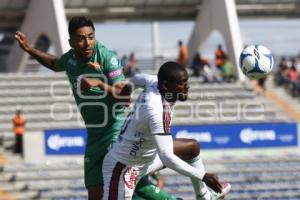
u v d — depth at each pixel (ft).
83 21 85.20
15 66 374.84
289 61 365.61
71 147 247.09
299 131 264.93
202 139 259.39
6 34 388.16
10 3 351.87
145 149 83.20
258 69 91.15
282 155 263.08
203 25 374.43
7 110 285.23
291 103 315.17
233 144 261.44
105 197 85.05
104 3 363.76
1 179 240.53
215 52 324.39
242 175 256.11
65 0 355.97
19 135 249.34
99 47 86.69
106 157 85.46
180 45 336.90
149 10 375.86
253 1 383.45
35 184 239.71
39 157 245.65
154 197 88.63
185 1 375.45
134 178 84.38
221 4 353.72
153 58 351.67
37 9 346.33
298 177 257.96
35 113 283.38
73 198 237.86
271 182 255.50
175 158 79.36
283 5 387.96
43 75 306.35
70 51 88.74
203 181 79.25
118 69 86.33
